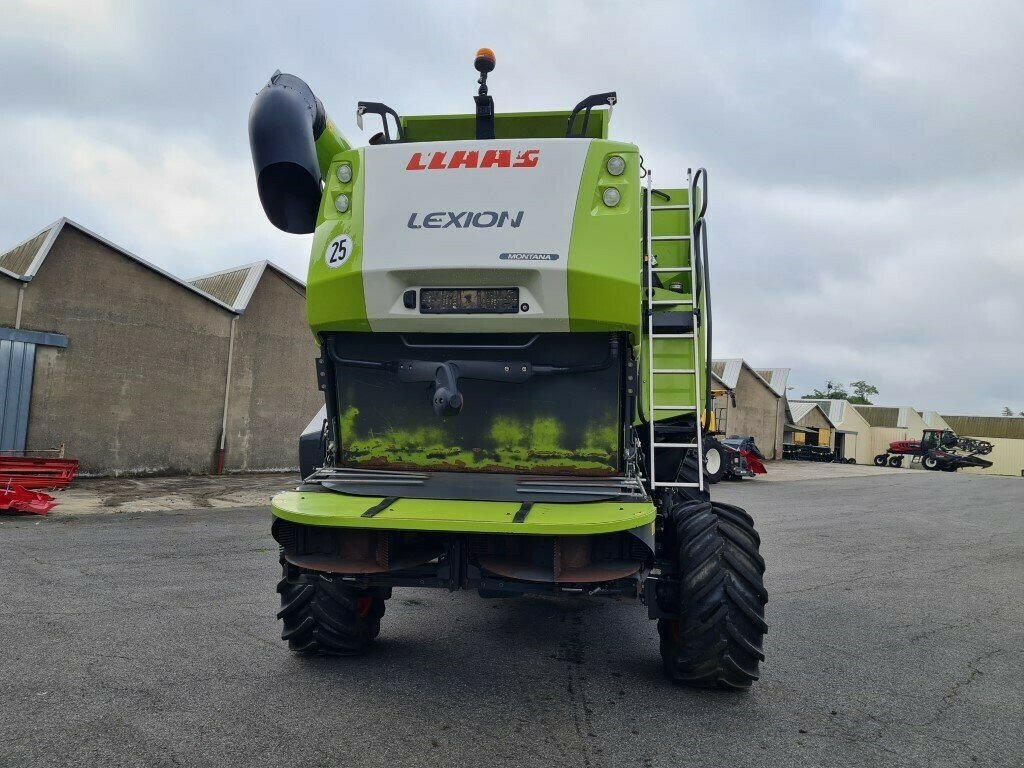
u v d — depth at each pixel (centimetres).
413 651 476
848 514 1498
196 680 404
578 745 335
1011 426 6762
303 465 530
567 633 532
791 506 1631
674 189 569
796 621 598
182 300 1642
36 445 1397
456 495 389
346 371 433
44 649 449
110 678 402
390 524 344
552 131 499
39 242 1459
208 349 1695
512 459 423
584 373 412
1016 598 726
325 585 432
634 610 607
